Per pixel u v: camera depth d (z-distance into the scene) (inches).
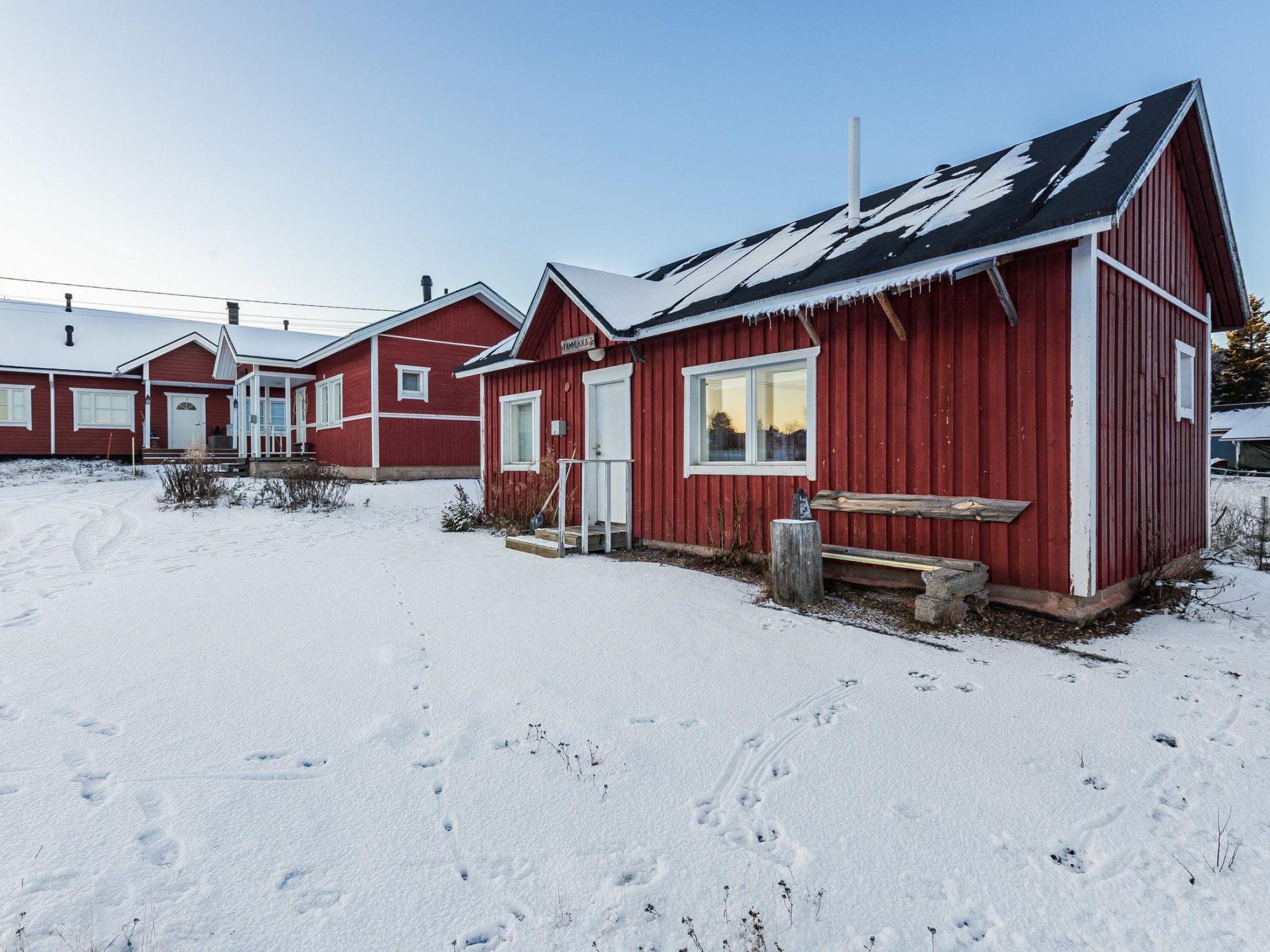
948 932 88.4
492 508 494.6
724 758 131.4
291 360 850.8
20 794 115.7
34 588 256.1
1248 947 85.1
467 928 88.8
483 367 485.7
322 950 85.0
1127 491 242.8
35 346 999.0
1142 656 188.1
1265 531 377.4
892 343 259.8
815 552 242.4
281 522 444.8
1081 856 102.7
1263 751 133.5
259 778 123.3
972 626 214.1
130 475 745.6
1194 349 323.9
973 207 255.8
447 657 186.1
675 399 350.6
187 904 91.7
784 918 90.4
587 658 185.2
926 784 121.7
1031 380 222.8
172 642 194.1
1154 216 272.1
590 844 105.5
